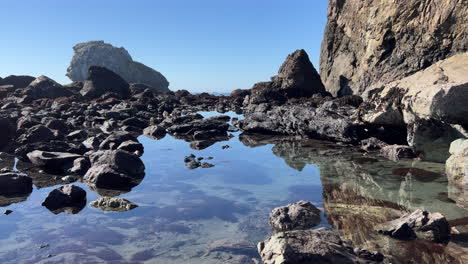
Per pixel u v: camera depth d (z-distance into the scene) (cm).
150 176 1145
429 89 1111
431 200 809
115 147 1562
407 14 2505
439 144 1168
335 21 3909
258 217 757
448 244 564
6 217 758
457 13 2088
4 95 4250
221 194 940
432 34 2277
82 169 1159
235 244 613
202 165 1295
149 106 3728
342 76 3516
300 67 3397
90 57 13725
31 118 2261
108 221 737
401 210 747
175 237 652
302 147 1641
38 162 1223
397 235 602
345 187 959
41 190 965
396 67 2625
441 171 1064
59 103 3441
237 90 5356
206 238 646
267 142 1838
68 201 844
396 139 1468
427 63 2336
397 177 1030
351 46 3494
